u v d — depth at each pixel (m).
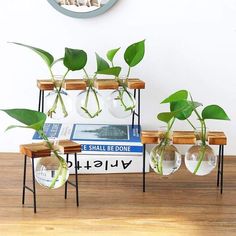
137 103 1.53
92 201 1.20
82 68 1.33
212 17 1.49
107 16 1.49
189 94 1.44
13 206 1.16
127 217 1.11
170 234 1.03
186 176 1.39
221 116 1.23
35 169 1.17
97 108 1.38
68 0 1.46
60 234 1.03
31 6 1.48
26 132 1.55
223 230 1.05
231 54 1.51
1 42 1.50
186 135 1.24
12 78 1.52
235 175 1.40
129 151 1.39
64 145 1.16
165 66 1.52
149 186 1.31
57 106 1.35
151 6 1.48
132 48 1.36
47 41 1.50
